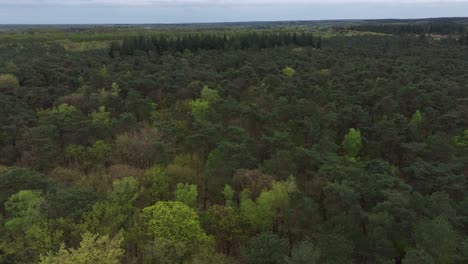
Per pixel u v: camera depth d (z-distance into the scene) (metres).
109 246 28.09
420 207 34.75
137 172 46.69
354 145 51.00
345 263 29.34
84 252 26.56
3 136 52.88
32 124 57.53
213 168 43.81
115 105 65.94
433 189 40.41
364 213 34.56
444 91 66.19
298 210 35.25
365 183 38.25
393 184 38.19
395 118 55.56
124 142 51.59
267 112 59.44
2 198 35.72
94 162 50.03
